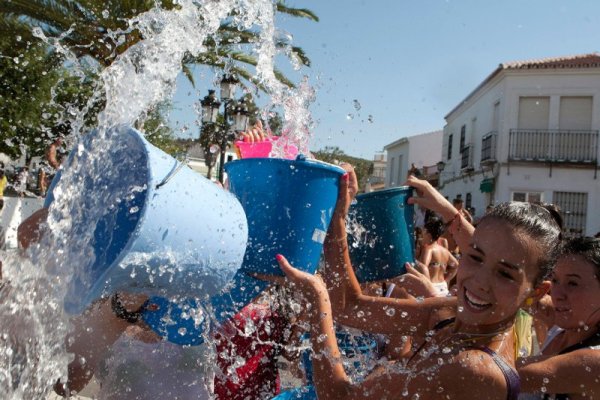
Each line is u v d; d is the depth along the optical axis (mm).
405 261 2416
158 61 2043
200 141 9047
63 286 1617
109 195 1630
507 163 19547
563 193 19125
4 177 8617
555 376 1848
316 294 1779
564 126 18938
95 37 8641
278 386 2469
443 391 1531
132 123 1933
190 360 2166
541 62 19406
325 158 2863
